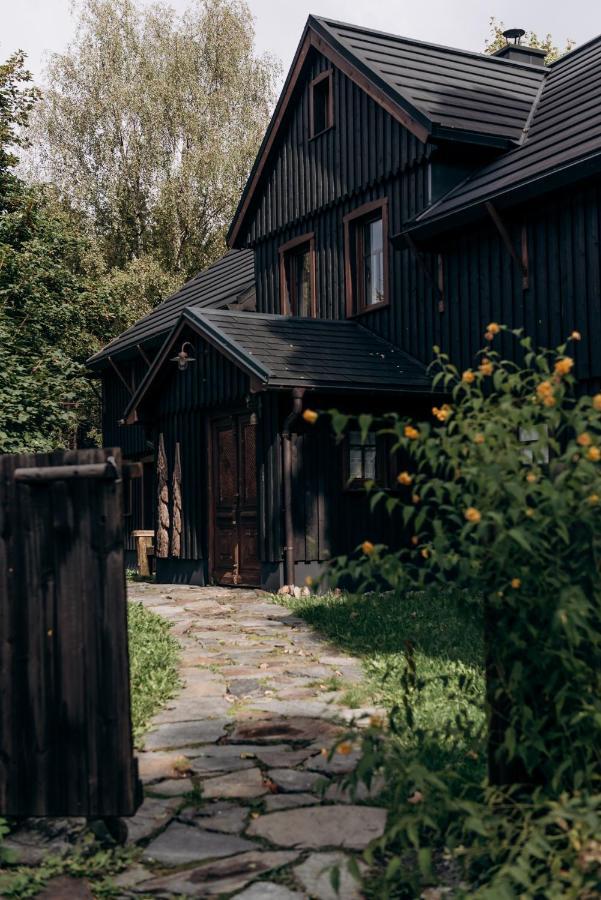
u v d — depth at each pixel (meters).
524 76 17.67
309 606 11.59
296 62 17.11
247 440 14.62
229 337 13.62
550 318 12.27
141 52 36.34
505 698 4.09
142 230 36.84
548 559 3.89
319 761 5.62
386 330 15.29
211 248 36.03
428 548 4.07
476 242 13.50
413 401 14.05
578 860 3.39
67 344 24.44
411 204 14.66
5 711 4.43
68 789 4.38
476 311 13.48
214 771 5.50
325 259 16.67
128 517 23.12
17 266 19.09
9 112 24.11
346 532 13.59
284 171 17.77
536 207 12.46
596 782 3.86
